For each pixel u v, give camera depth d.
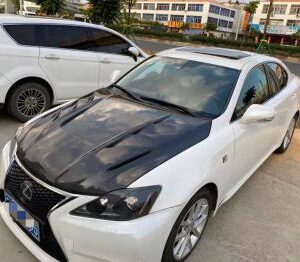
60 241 2.53
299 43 94.88
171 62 4.30
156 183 2.60
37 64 6.11
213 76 3.95
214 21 126.75
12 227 2.90
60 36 6.41
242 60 4.24
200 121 3.38
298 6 107.81
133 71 4.43
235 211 4.01
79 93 6.77
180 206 2.65
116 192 2.52
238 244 3.45
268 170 5.20
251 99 4.01
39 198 2.63
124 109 3.56
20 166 2.84
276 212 4.09
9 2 38.03
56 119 3.38
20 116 6.12
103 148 2.87
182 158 2.85
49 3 24.36
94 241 2.45
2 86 5.80
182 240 2.94
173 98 3.81
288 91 5.07
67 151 2.85
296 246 3.53
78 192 2.52
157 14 136.00
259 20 117.75
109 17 19.06
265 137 4.34
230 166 3.42
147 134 3.08
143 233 2.46
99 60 6.88
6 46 5.79
